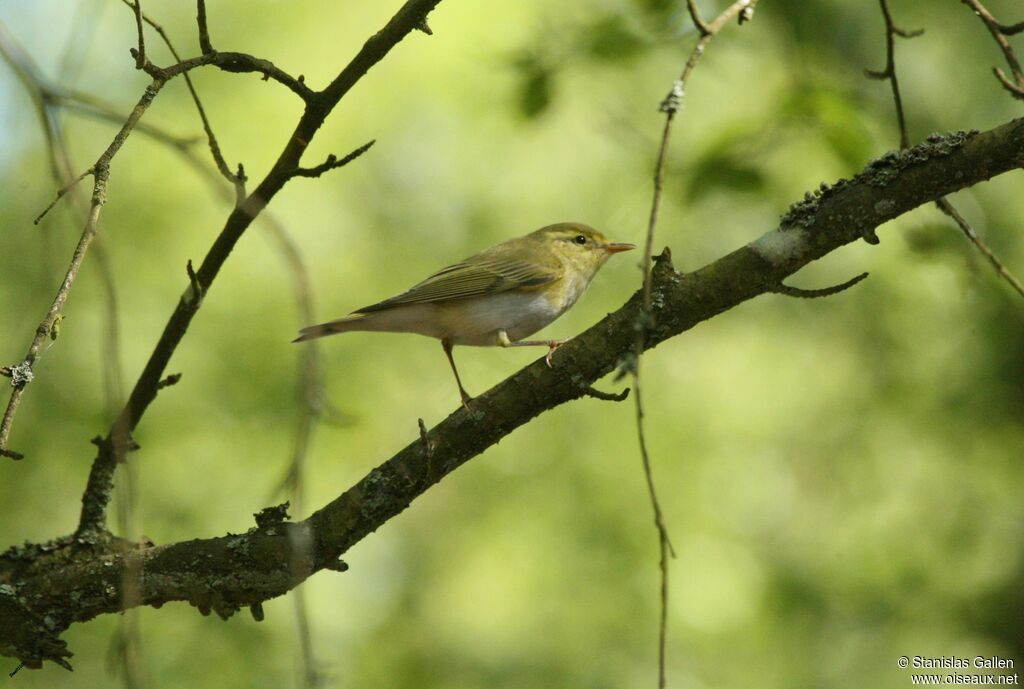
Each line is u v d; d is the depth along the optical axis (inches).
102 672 453.1
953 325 557.3
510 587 563.8
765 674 533.3
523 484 589.9
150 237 563.2
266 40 581.6
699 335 614.2
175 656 468.4
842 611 552.4
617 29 404.8
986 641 537.0
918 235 358.0
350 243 586.2
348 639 532.4
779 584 554.3
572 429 594.9
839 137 384.8
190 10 585.9
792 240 217.5
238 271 567.8
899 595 547.5
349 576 561.0
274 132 572.7
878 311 563.8
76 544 239.0
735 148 392.5
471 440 227.3
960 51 520.7
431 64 568.7
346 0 585.3
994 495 562.9
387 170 594.9
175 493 518.9
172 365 541.6
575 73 421.7
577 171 588.1
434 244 592.1
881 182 215.5
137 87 571.8
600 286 565.9
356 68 223.5
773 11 452.8
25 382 167.9
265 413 540.7
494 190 596.1
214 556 227.9
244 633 480.7
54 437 511.2
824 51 471.5
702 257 522.6
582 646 544.4
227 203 213.5
